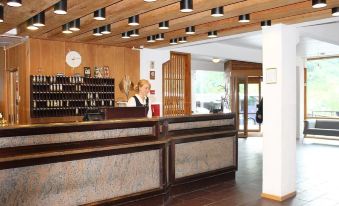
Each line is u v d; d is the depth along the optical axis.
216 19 4.72
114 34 5.88
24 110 6.36
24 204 3.39
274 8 4.30
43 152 3.45
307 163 7.27
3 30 5.31
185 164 5.09
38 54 6.23
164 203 4.52
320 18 4.40
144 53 7.67
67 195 3.69
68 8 4.05
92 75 6.88
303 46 9.27
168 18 4.62
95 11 4.21
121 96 7.28
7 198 3.28
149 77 7.73
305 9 4.05
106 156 3.98
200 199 4.71
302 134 11.90
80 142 3.73
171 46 7.45
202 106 15.23
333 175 6.13
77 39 6.38
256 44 9.06
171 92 8.19
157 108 6.09
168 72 8.13
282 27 4.65
